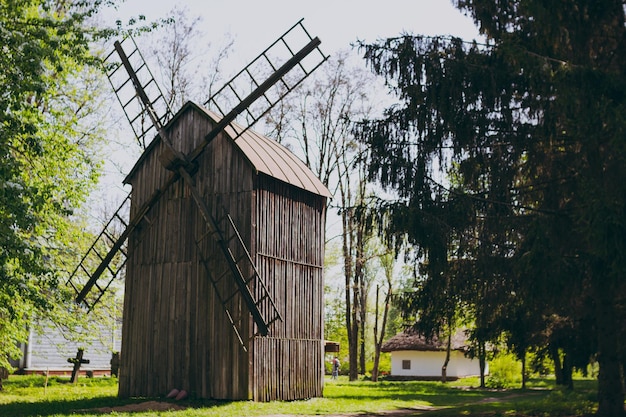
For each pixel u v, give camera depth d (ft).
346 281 161.48
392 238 70.28
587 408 69.00
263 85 87.61
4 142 63.05
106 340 112.37
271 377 85.15
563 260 60.03
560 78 59.11
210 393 83.61
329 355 246.68
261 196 87.10
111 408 76.18
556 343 72.08
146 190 93.45
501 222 70.49
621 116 55.52
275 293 87.66
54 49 63.93
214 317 85.05
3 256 61.26
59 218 81.15
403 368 219.82
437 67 67.87
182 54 136.36
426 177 71.05
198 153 88.94
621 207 55.83
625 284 64.03
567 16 62.95
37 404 79.71
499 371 147.54
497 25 71.87
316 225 97.86
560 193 69.77
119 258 116.88
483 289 71.51
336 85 148.56
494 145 70.95
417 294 75.56
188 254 88.43
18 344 136.05
